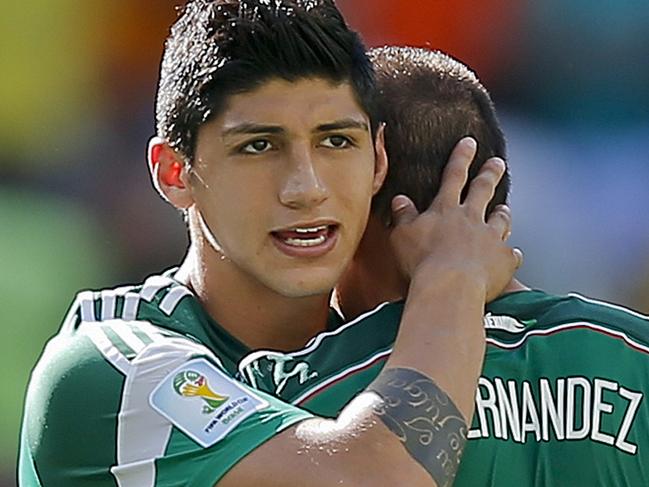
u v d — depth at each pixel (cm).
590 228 2938
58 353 865
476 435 780
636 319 841
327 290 854
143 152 3000
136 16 3038
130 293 935
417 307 809
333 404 791
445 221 854
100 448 809
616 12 3056
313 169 829
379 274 897
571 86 3114
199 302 933
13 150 2969
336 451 741
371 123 864
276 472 745
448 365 774
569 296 859
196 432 777
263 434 762
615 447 786
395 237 860
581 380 796
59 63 3027
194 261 938
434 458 744
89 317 915
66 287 2847
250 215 841
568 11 3072
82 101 3017
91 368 832
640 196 2961
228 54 837
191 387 798
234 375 907
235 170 839
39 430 853
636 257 2900
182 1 3031
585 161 3014
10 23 3005
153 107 3023
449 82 895
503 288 847
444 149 876
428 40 3027
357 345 824
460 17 3039
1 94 2992
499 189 896
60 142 2988
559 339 814
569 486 779
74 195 2955
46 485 846
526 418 790
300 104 829
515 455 783
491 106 916
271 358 831
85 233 2923
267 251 845
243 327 923
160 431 789
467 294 812
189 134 867
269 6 845
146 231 2917
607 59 3078
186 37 875
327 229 847
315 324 929
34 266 2841
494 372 801
